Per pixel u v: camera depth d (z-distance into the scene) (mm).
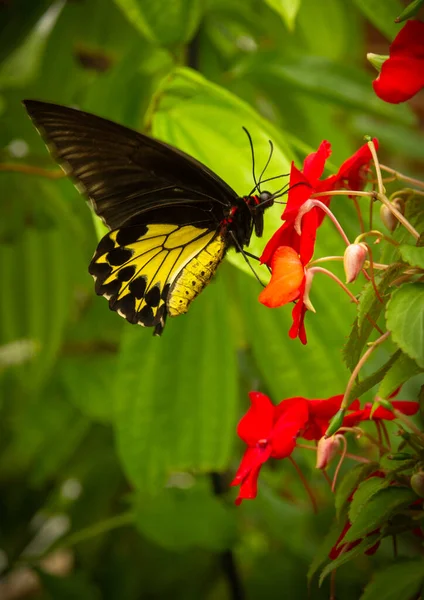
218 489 856
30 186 842
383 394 598
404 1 802
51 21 820
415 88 604
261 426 629
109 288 686
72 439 900
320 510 827
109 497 915
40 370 872
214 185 679
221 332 767
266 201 680
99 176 667
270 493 843
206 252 688
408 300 579
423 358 572
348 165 614
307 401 625
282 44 854
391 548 772
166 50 763
